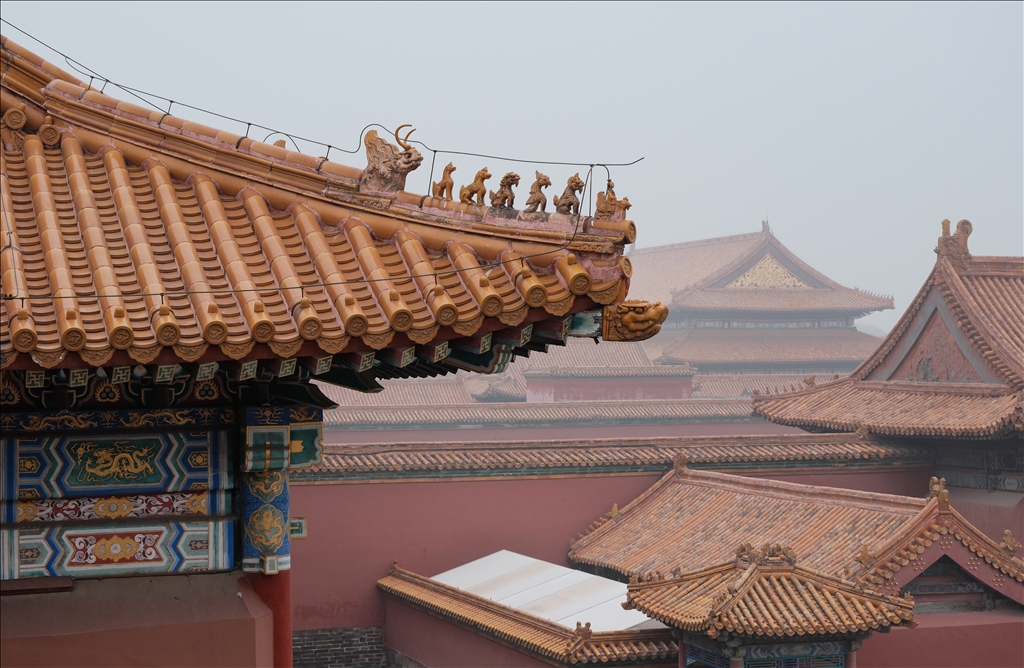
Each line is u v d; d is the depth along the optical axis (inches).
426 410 2105.1
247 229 358.3
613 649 921.5
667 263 3941.9
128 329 293.3
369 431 2085.4
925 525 1015.6
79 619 352.8
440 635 1151.0
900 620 875.4
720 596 855.7
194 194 371.2
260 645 366.3
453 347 334.0
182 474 371.9
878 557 988.6
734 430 2281.0
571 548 1339.8
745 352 3105.3
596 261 322.7
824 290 3307.1
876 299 3260.3
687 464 1411.2
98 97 386.3
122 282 328.5
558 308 317.1
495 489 1353.3
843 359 3132.4
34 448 360.5
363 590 1293.1
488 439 2134.6
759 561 900.6
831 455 1450.5
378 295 326.6
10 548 356.2
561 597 1103.0
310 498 1290.6
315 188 364.2
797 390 1690.5
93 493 364.5
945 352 1508.4
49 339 295.3
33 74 387.9
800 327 3240.7
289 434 373.4
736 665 863.7
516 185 339.9
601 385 2640.3
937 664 1019.9
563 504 1374.3
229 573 377.1
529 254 327.9
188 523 371.9
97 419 365.1
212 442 375.2
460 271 329.7
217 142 377.1
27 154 377.7
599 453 1397.6
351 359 329.4
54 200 361.4
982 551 1027.9
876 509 1081.4
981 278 1534.2
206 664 358.0
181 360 302.2
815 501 1153.4
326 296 330.3
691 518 1263.5
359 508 1302.9
